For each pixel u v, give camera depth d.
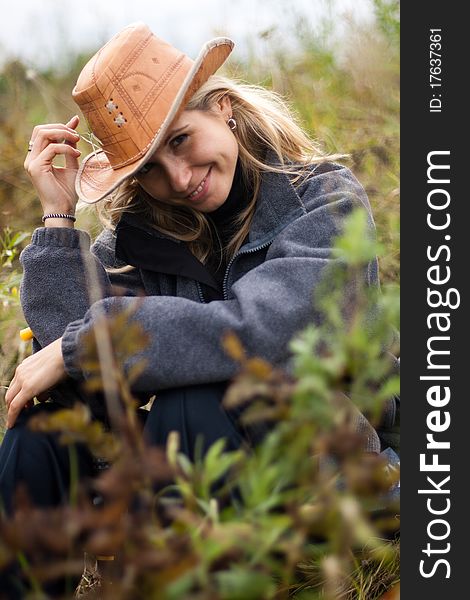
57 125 2.16
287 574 1.04
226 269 2.02
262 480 1.01
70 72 3.71
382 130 3.00
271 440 1.02
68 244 2.04
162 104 1.86
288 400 1.14
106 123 1.89
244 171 1.99
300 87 3.23
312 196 2.00
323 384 0.98
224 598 0.98
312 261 1.76
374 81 3.14
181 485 1.07
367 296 1.66
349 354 1.06
